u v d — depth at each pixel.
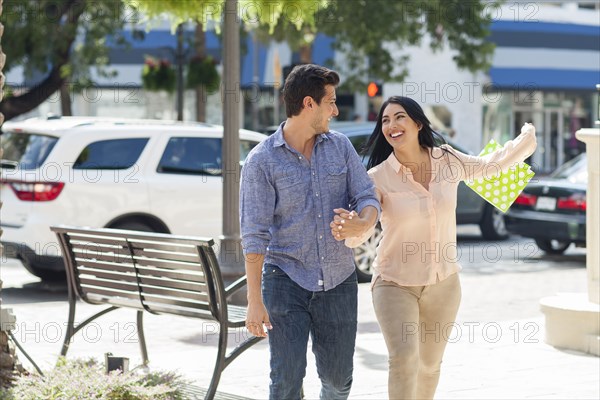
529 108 50.03
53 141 17.56
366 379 11.14
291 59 46.00
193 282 9.59
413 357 7.85
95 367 9.38
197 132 18.86
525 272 20.64
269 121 47.12
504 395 10.42
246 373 11.50
